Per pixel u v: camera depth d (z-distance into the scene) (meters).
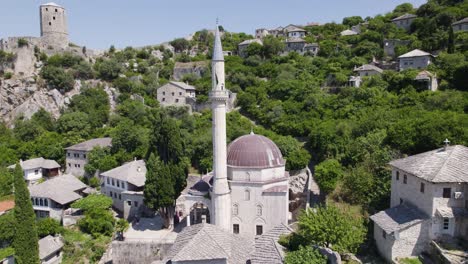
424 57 94.06
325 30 156.25
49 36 141.75
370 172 54.66
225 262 35.88
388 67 107.00
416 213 40.16
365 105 82.06
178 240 40.09
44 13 140.88
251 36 175.25
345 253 39.59
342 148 67.69
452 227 38.22
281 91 100.75
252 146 53.88
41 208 69.50
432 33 111.44
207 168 75.88
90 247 58.91
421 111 67.19
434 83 81.62
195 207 61.91
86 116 105.50
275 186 53.47
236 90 111.44
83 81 125.31
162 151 66.75
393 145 58.88
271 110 93.94
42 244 56.69
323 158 71.88
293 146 73.00
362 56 117.62
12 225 60.53
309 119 84.88
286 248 37.47
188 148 81.56
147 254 53.88
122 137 86.00
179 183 61.22
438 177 37.81
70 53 133.38
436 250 37.19
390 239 38.91
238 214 53.44
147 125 100.94
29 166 85.12
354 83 95.94
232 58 138.25
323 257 33.88
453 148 42.75
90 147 87.69
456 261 34.78
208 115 101.94
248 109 100.50
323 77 107.19
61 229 62.28
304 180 69.12
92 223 61.62
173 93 117.62
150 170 60.47
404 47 110.94
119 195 71.94
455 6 117.69
